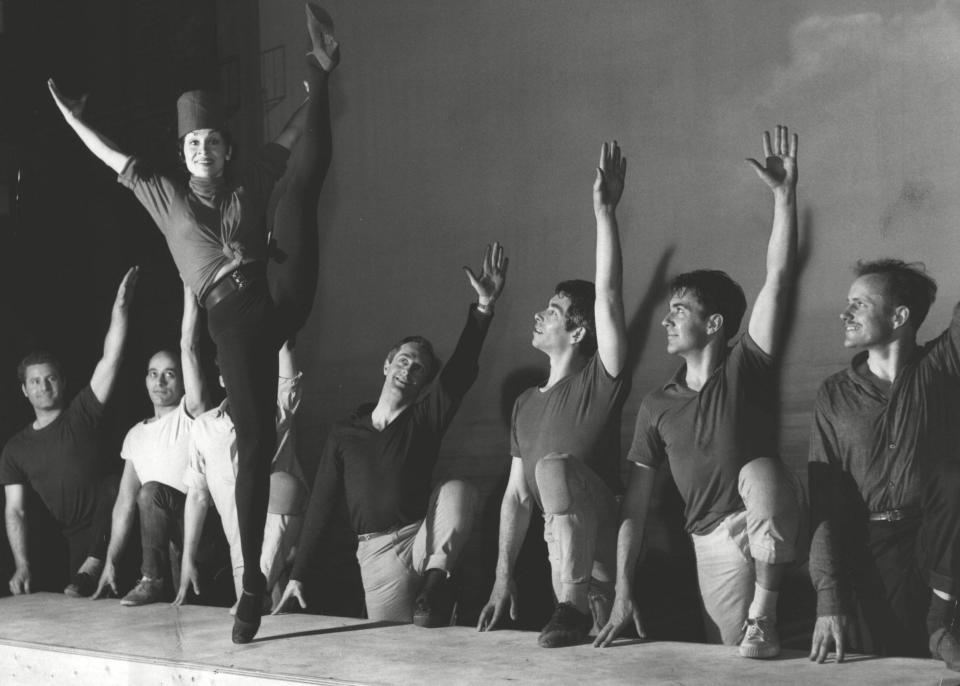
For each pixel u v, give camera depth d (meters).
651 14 4.07
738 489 3.07
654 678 2.66
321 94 3.00
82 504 4.88
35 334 5.87
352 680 2.84
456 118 4.58
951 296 3.41
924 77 3.49
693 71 3.97
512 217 4.43
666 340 4.02
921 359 3.15
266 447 3.08
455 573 3.58
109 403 5.63
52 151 5.89
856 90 3.62
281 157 3.27
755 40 3.83
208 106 3.19
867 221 3.58
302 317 3.13
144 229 5.64
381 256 4.79
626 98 4.13
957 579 2.73
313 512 3.86
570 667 2.82
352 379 4.86
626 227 4.12
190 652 3.26
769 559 2.88
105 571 4.46
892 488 3.04
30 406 5.86
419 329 4.68
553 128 4.32
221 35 5.30
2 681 3.68
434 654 3.05
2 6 5.91
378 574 3.76
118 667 3.33
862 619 3.05
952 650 2.67
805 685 2.53
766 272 3.63
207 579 4.39
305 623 3.57
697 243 3.95
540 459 3.47
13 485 4.92
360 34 4.86
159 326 5.59
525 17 4.38
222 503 4.11
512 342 4.41
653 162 4.07
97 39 5.75
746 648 2.81
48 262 5.87
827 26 3.68
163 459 4.38
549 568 4.05
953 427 3.06
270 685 2.95
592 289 3.73
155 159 5.55
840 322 3.61
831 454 3.14
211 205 3.13
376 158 4.81
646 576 3.96
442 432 3.88
